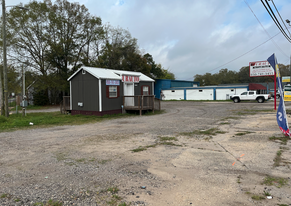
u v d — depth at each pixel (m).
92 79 15.81
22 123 11.91
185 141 7.31
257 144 6.59
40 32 32.28
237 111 17.20
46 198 3.47
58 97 36.03
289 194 3.45
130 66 41.19
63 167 4.95
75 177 4.34
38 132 9.70
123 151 6.22
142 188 3.79
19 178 4.34
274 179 4.02
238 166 4.79
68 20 34.06
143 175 4.39
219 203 3.23
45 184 4.02
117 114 16.44
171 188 3.78
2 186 3.96
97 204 3.26
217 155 5.66
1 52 28.19
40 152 6.29
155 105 18.61
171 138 7.77
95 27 36.03
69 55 32.91
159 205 3.21
